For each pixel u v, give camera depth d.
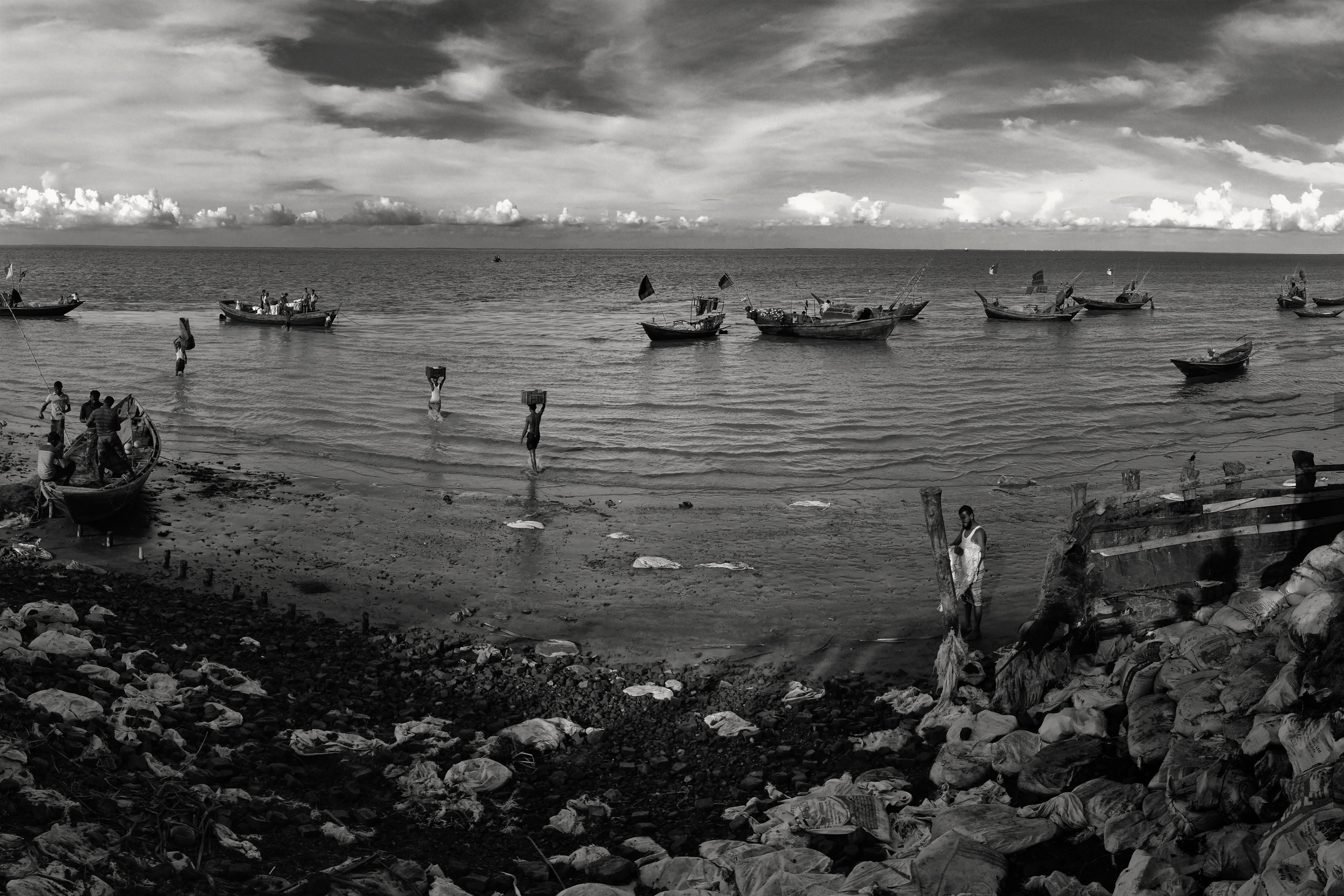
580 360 51.88
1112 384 44.34
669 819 9.27
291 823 8.20
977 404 38.34
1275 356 56.53
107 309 83.38
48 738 8.10
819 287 146.50
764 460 28.08
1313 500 11.66
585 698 12.21
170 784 8.11
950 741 10.03
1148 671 9.58
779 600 16.05
